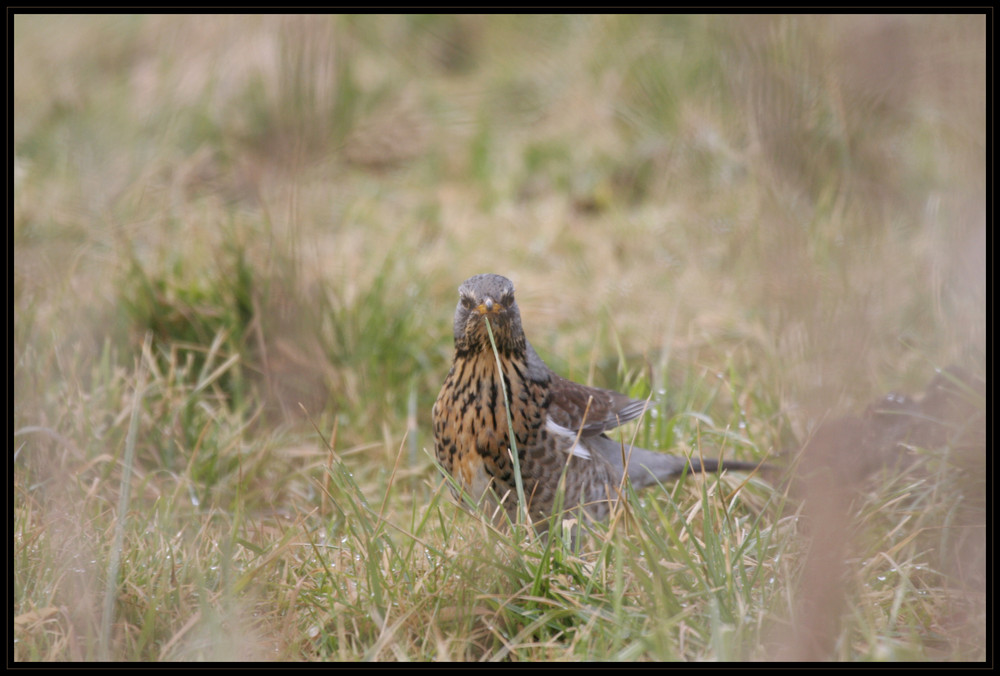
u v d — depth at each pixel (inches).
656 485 379.9
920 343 443.8
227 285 480.1
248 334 465.4
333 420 452.1
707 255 588.1
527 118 743.1
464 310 345.7
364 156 704.4
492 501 353.1
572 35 776.9
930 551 320.8
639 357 505.7
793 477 341.1
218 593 298.2
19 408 398.3
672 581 294.0
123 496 293.9
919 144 518.9
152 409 428.8
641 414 373.7
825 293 329.7
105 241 537.6
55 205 572.1
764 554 304.5
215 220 536.4
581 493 340.5
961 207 414.3
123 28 765.3
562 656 274.5
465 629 283.4
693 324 531.2
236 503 366.3
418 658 278.2
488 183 685.3
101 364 432.8
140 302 475.8
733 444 412.2
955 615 295.6
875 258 368.2
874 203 425.7
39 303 472.4
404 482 426.6
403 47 784.9
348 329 478.3
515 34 789.2
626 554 296.4
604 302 553.3
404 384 486.0
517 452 340.2
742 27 266.5
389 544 310.0
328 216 589.0
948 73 423.8
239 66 667.4
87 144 640.4
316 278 479.8
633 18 749.9
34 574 307.7
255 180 587.5
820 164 401.4
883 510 342.3
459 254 601.9
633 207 665.6
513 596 286.8
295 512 392.5
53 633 284.7
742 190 585.6
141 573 306.0
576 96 728.3
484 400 345.7
